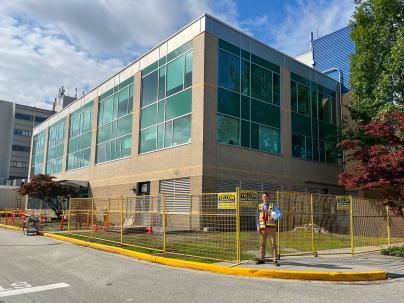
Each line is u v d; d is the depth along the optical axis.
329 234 15.81
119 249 13.61
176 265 10.87
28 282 8.45
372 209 15.04
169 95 25.23
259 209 10.48
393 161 12.37
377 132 13.61
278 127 26.78
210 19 23.41
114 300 6.88
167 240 14.98
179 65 24.69
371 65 23.05
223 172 22.56
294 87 28.75
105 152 32.62
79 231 20.09
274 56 27.42
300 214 14.23
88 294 7.34
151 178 25.70
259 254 11.87
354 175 13.62
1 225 28.27
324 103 31.42
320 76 31.42
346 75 33.91
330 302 6.70
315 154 29.44
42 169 47.78
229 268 9.61
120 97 31.30
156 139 25.92
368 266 10.01
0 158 76.75
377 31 22.67
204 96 22.28
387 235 15.30
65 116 42.22
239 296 7.15
